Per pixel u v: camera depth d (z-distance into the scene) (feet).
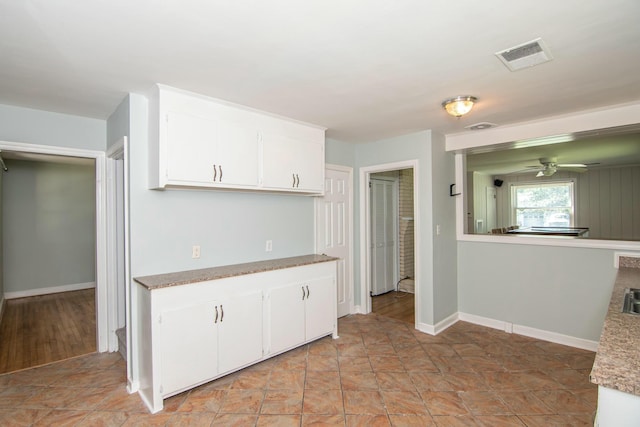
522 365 9.59
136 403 7.77
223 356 8.57
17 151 9.21
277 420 7.13
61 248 18.43
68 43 5.69
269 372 9.19
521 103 8.95
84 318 13.87
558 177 25.31
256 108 9.41
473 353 10.43
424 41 5.68
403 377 8.92
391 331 12.37
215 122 8.79
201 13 4.81
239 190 9.82
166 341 7.57
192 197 9.46
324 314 11.33
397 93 8.23
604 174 23.54
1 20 4.95
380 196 17.88
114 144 9.34
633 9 4.74
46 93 8.13
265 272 9.57
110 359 10.02
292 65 6.63
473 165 21.24
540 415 7.25
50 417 7.25
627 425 3.46
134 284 8.29
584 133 10.16
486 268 12.98
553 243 11.39
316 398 7.93
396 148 13.17
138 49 5.94
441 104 9.05
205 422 7.07
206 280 8.24
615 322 5.13
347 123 11.03
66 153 9.85
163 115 7.85
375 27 5.23
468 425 6.93
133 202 8.34
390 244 18.54
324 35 5.47
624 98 8.56
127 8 4.67
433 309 12.14
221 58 6.32
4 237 16.63
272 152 10.12
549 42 5.72
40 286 17.78
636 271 9.29
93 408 7.57
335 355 10.30
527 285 11.97
